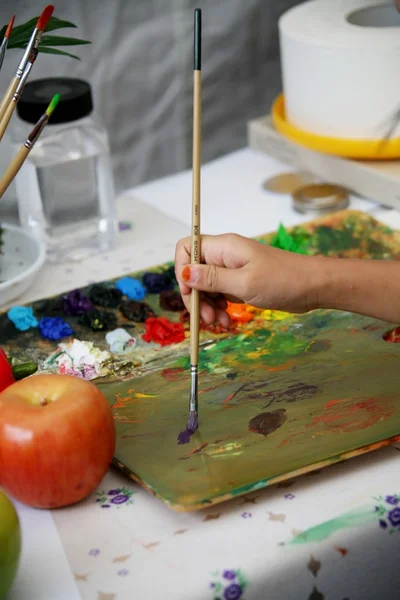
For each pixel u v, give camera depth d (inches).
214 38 58.9
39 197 38.1
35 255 36.7
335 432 24.0
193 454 23.4
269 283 25.0
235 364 28.5
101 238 39.5
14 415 21.5
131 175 60.4
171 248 39.5
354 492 22.4
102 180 39.0
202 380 27.6
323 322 30.9
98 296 33.3
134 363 29.0
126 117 58.0
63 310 32.5
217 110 61.9
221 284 24.7
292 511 21.8
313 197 41.6
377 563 21.8
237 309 31.5
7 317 31.7
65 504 22.5
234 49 60.2
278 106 47.2
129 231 41.4
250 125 48.4
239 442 23.8
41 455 21.2
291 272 25.2
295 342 29.7
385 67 38.5
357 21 43.1
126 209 43.8
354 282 25.6
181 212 43.3
